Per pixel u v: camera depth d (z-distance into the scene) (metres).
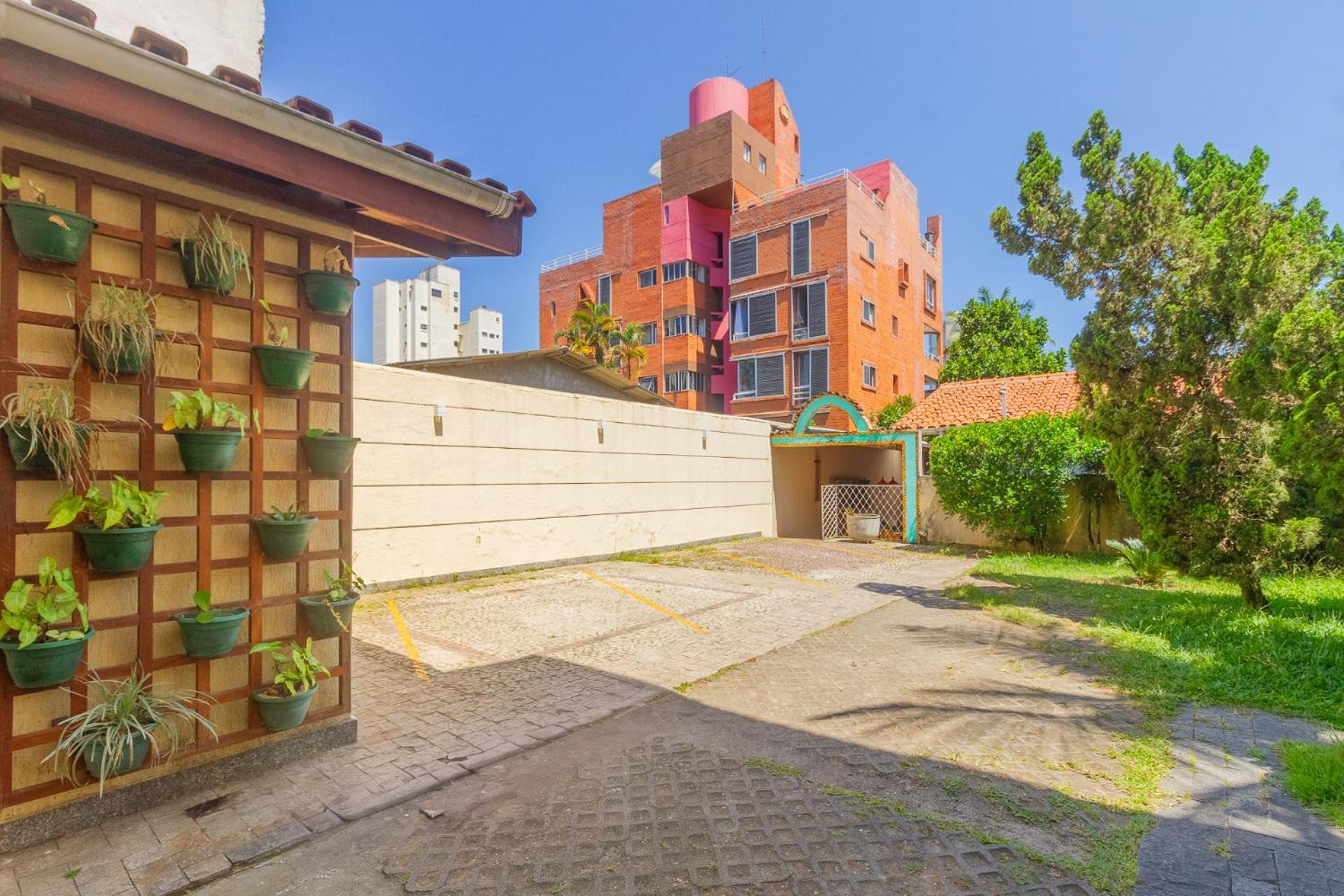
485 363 13.05
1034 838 2.80
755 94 31.97
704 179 29.11
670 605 7.78
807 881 2.51
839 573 10.38
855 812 3.03
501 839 2.82
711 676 5.09
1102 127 7.04
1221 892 2.42
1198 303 6.52
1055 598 8.05
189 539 3.12
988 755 3.63
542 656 5.61
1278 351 5.30
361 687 4.79
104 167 2.89
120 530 2.71
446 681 4.93
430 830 2.89
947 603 7.93
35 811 2.69
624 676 5.07
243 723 3.31
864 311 25.61
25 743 2.64
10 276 2.61
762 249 26.91
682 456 13.64
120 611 2.90
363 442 8.11
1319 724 4.06
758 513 16.02
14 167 2.67
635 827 2.91
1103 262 7.09
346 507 3.71
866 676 5.08
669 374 30.28
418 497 8.70
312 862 2.65
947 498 13.23
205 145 2.79
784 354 25.98
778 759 3.60
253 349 3.33
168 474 3.05
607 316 28.22
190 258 3.06
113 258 2.92
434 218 3.66
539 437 10.45
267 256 3.43
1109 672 5.14
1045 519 12.29
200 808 3.01
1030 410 16.25
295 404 3.51
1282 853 2.66
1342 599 7.22
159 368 3.02
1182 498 6.88
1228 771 3.42
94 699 2.81
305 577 3.52
